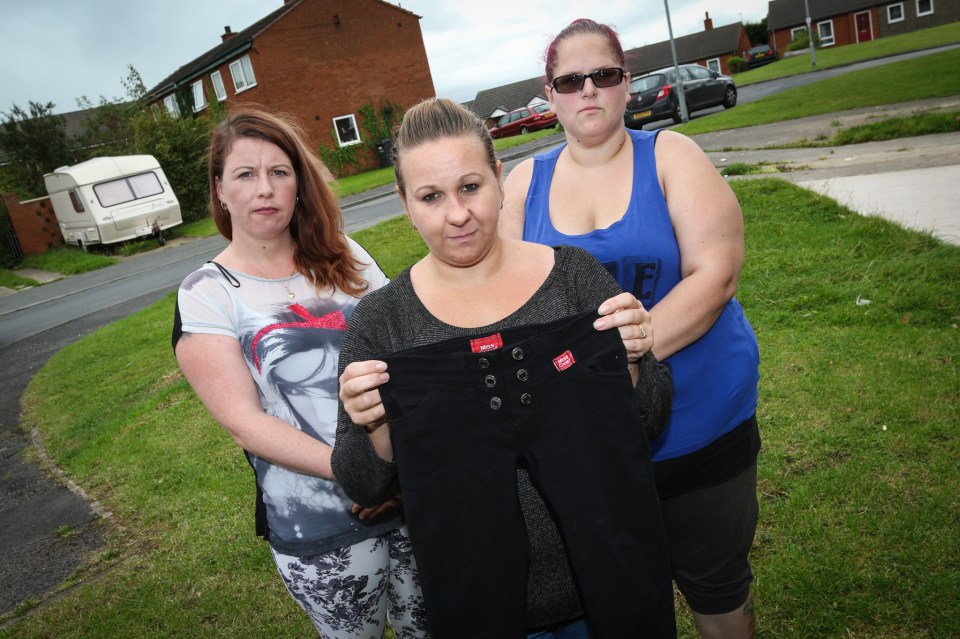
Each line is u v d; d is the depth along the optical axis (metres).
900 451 3.17
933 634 2.26
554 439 1.38
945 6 52.62
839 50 42.56
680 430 1.85
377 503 1.62
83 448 5.76
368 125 29.66
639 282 1.86
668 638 1.44
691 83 19.08
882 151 8.91
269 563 3.53
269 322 1.97
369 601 2.03
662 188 1.87
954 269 4.80
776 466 3.29
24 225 23.06
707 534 1.94
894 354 4.01
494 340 1.37
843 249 5.61
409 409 1.39
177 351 1.92
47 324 12.23
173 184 24.06
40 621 3.43
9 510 4.93
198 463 4.88
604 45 1.85
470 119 1.46
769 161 9.66
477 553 1.41
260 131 1.96
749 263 5.79
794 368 4.12
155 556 3.81
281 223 1.98
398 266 8.00
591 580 1.40
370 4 29.44
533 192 2.09
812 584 2.54
